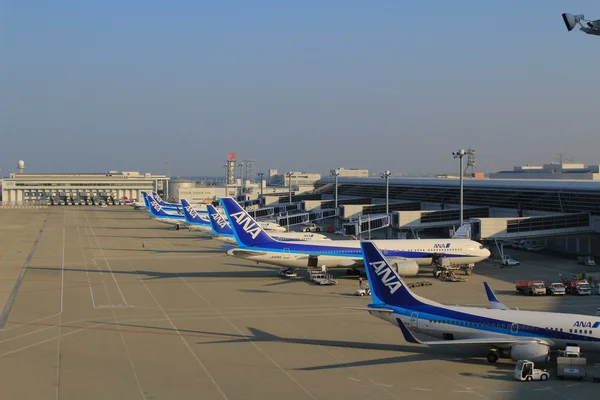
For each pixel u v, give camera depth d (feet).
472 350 167.84
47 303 235.20
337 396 132.87
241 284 276.82
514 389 136.98
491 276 292.61
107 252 406.82
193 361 159.22
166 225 644.27
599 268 314.96
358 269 298.15
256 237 280.72
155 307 227.20
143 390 137.39
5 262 355.97
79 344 175.94
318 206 591.37
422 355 163.53
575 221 351.67
